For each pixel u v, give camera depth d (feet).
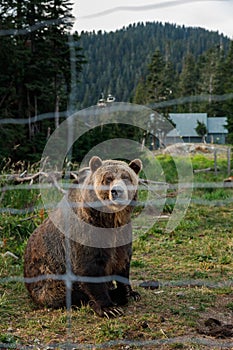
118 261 14.34
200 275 18.34
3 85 49.70
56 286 14.69
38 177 26.94
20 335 12.80
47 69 50.24
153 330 12.87
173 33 334.85
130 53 262.26
